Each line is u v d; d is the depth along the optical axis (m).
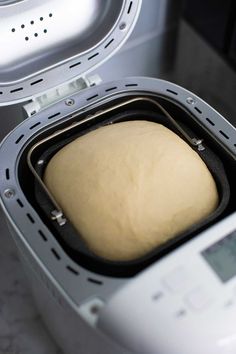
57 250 0.39
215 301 0.34
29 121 0.49
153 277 0.35
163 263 0.35
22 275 0.68
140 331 0.33
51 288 0.40
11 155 0.47
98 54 0.52
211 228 0.37
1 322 0.64
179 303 0.34
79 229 0.42
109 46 0.52
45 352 0.62
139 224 0.41
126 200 0.42
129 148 0.45
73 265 0.39
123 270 0.40
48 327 0.61
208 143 0.48
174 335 0.33
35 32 0.49
